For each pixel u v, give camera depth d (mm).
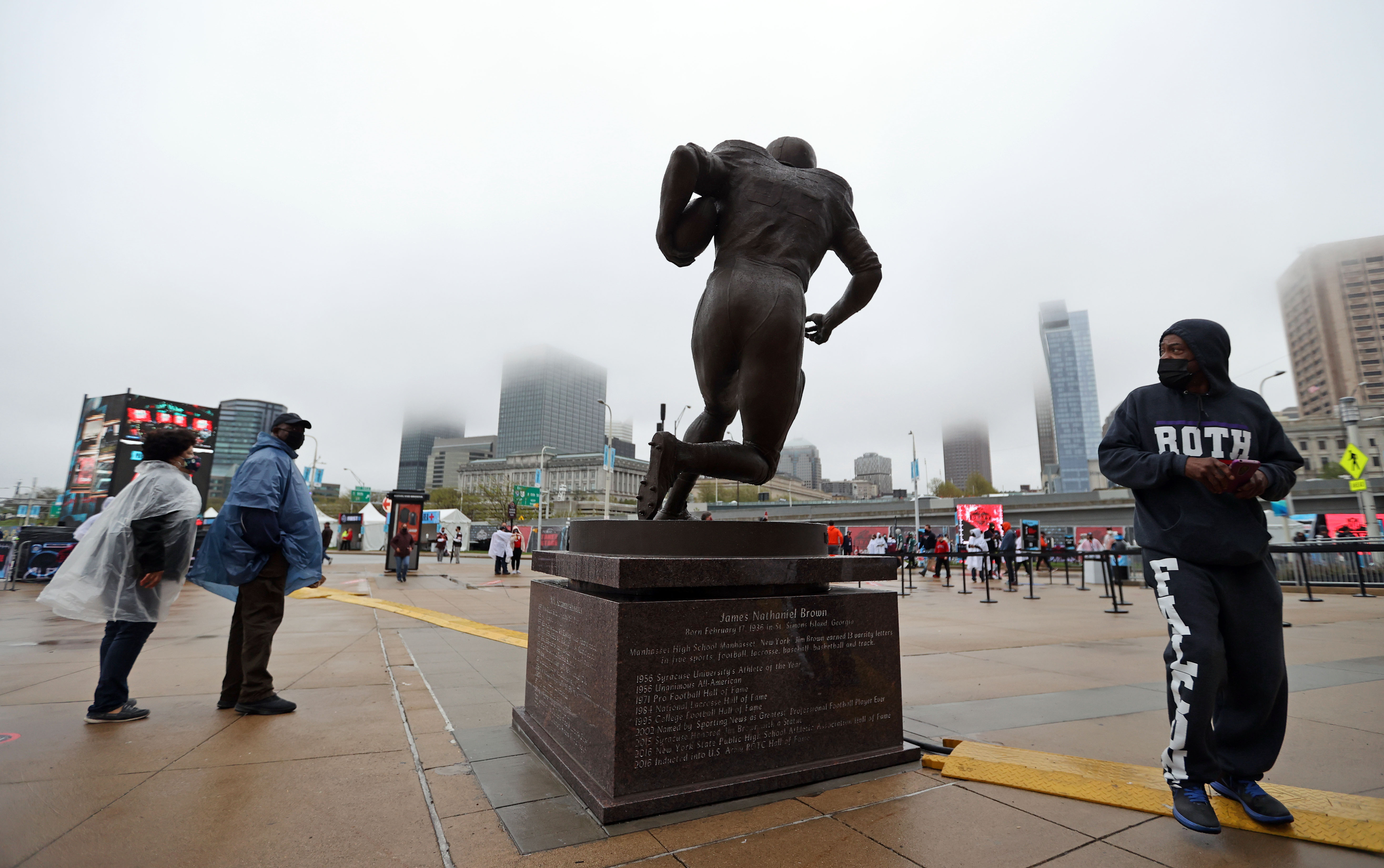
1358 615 9945
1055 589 16734
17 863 2100
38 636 7320
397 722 3865
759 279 3316
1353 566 14812
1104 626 8812
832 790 2762
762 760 2777
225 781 2879
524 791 2770
